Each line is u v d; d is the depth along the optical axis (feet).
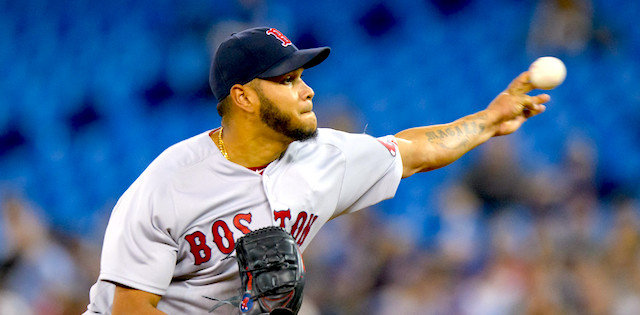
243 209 34.19
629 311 74.69
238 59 33.53
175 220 33.14
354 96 127.34
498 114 40.65
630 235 80.59
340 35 129.90
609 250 81.00
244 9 123.54
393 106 127.34
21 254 78.48
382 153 37.63
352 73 128.77
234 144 34.60
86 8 133.08
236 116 34.24
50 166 124.26
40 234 81.66
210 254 34.01
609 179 119.24
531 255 79.41
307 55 33.01
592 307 74.18
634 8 130.21
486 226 91.40
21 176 124.47
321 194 35.63
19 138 126.93
